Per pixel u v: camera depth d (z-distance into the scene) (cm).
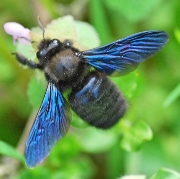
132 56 22
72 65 21
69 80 21
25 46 23
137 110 26
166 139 26
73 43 23
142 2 26
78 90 22
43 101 21
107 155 26
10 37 27
